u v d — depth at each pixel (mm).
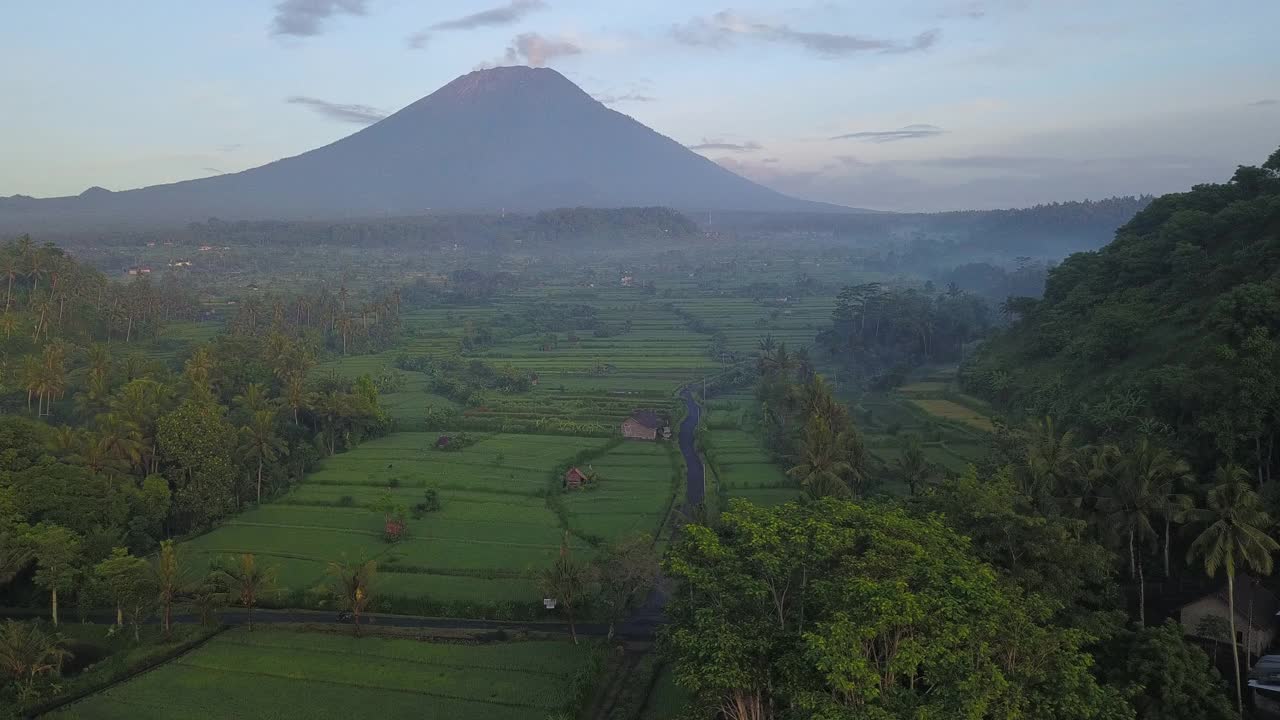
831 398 104688
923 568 37312
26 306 139750
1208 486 57594
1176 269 99562
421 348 195625
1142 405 77500
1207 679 41438
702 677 37312
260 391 115500
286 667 57969
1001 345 135250
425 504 89875
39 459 78438
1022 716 35062
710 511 86750
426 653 60000
